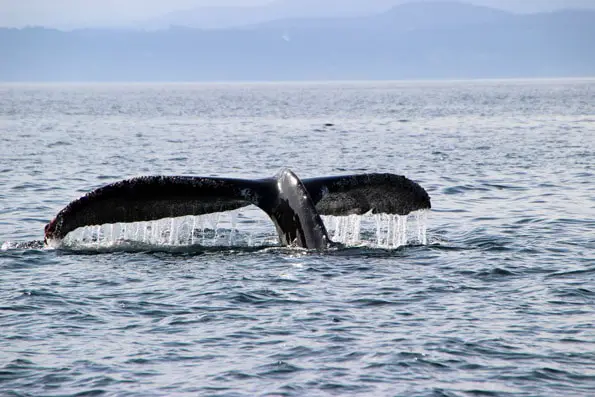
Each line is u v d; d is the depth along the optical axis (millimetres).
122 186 51312
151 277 48969
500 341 38281
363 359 36406
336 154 131500
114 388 33594
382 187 53750
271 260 52531
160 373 35031
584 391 33125
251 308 43250
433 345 37875
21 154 127938
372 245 56844
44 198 82125
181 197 51594
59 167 110188
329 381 34219
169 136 172375
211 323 41062
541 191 87125
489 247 57562
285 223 54094
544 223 67750
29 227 67188
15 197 82500
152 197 51344
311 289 46406
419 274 49594
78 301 44500
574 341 38188
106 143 152375
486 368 35344
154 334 39562
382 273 49688
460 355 36719
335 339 38750
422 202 54688
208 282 47750
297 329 40125
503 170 106938
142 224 61281
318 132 183750
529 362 35906
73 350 37500
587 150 132375
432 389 33469
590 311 42500
